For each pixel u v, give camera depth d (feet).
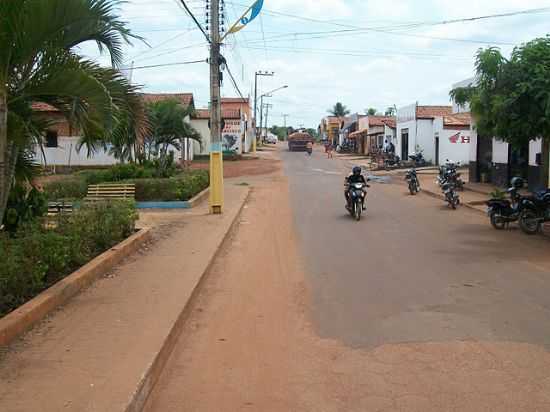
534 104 40.24
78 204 43.06
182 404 15.79
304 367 18.33
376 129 197.47
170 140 89.61
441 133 129.08
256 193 81.35
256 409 15.43
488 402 15.60
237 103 250.98
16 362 17.30
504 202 46.55
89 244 32.22
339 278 30.50
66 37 23.49
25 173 30.25
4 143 22.54
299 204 66.95
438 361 18.57
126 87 27.30
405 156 148.87
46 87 23.18
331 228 48.37
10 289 22.21
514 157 75.31
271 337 21.30
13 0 21.11
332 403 15.70
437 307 24.76
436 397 15.96
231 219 51.98
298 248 39.52
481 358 18.78
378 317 23.45
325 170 131.64
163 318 21.72
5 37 21.53
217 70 55.98
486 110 43.47
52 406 14.32
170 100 90.94
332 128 354.13
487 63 42.11
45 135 29.40
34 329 20.48
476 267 32.71
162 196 62.95
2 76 22.06
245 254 37.86
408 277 30.45
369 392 16.37
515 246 39.40
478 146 86.99
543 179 55.21
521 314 23.65
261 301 26.32
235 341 20.92
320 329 22.11
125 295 25.25
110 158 112.47
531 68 39.88
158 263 32.42
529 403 15.52
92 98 23.36
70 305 23.61
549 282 29.14
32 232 29.17
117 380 15.89
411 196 75.20
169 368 18.40
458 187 78.95
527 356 18.90
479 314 23.67
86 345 18.78
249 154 211.20
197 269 30.76
